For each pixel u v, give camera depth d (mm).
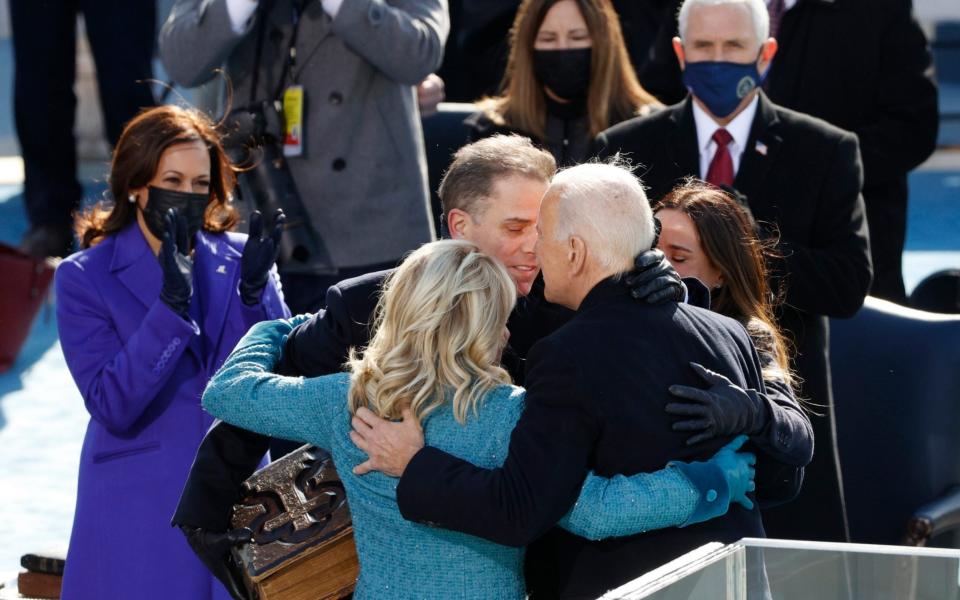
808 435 11672
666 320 11164
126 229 14883
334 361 12375
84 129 40000
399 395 10805
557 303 11672
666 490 10688
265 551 11906
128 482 14398
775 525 16609
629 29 26453
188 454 14484
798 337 16297
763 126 16688
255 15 18438
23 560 17047
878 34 22219
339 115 18469
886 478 18156
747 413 11016
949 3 49656
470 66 28219
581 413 10672
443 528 10836
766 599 10109
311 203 18578
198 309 14844
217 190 15352
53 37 31016
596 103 19406
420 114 22828
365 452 11023
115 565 14320
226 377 11836
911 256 33656
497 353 11234
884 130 22375
